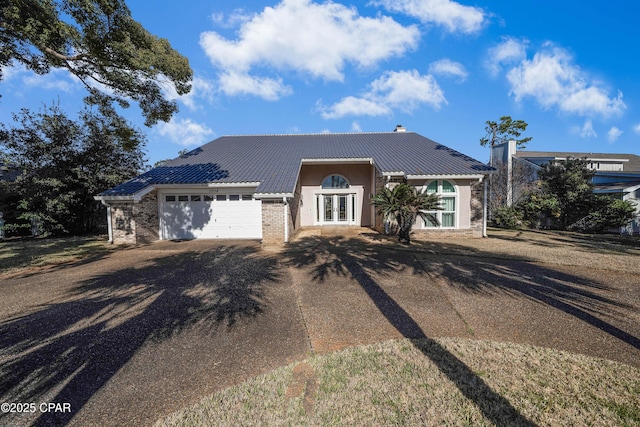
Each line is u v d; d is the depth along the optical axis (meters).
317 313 5.65
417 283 7.36
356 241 13.50
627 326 5.03
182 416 3.06
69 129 16.91
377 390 3.42
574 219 19.11
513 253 10.84
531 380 3.58
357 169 19.22
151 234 15.12
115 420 3.04
